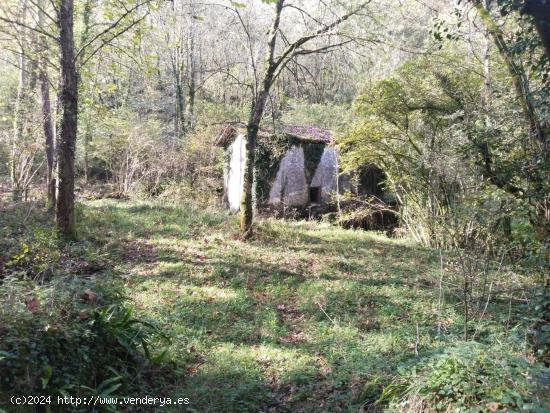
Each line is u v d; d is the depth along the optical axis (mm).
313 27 11344
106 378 4766
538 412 3371
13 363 3924
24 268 7875
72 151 9977
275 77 11555
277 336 6789
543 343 5230
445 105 10422
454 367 4281
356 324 7262
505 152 7922
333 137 15914
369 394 5098
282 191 16141
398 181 13680
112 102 24031
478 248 7152
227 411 4871
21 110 15969
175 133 23016
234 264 9898
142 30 10242
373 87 11711
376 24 10461
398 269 10367
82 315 4961
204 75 22656
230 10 11750
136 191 18453
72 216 10133
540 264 6742
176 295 7918
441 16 9273
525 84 7004
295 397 5234
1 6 10062
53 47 11055
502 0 6078
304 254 11180
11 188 16906
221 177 19047
